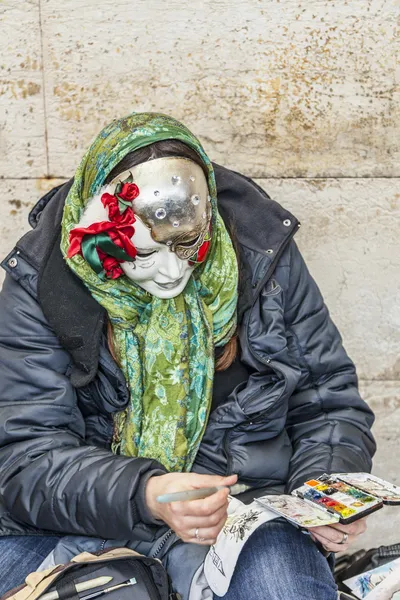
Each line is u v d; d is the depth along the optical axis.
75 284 2.46
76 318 2.44
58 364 2.50
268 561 2.21
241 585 2.20
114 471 2.28
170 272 2.30
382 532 3.44
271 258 2.60
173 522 2.15
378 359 3.45
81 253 2.35
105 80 3.21
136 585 2.16
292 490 2.50
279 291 2.62
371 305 3.42
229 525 2.26
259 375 2.57
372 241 3.36
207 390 2.52
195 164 2.29
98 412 2.60
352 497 2.29
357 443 2.64
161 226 2.23
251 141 3.27
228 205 2.66
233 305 2.54
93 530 2.31
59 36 3.17
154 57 3.20
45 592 2.13
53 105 3.23
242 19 3.17
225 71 3.21
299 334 2.70
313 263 3.38
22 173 3.28
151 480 2.24
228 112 3.25
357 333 3.44
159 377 2.49
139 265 2.29
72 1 3.14
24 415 2.44
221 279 2.52
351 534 2.26
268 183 3.31
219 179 2.66
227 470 2.54
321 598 2.18
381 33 3.20
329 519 2.19
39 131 3.25
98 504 2.26
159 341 2.47
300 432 2.69
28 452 2.41
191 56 3.20
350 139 3.28
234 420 2.53
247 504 2.46
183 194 2.23
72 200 2.44
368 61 3.22
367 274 3.39
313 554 2.27
